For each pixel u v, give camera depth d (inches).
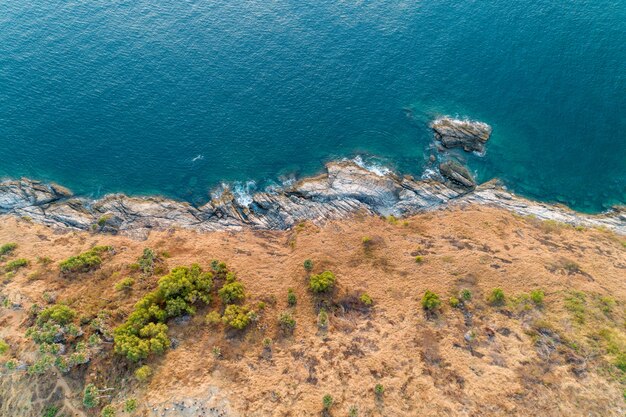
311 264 3253.0
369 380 2514.8
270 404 2407.7
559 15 5344.5
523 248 3344.0
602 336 2620.6
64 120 4510.3
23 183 4062.5
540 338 2655.0
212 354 2635.3
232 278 3105.3
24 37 5324.8
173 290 2861.7
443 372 2529.5
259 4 5861.2
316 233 3629.4
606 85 4613.7
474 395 2400.3
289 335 2792.8
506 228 3560.5
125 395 2418.8
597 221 3688.5
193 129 4463.6
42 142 4352.9
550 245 3383.4
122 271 3181.6
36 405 2420.0
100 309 2861.7
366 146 4338.1
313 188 3976.4
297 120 4552.2
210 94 4753.9
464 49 5128.0
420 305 2947.8
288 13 5708.7
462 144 4281.5
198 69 4995.1
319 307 2982.3
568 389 2381.9
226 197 4003.4
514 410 2317.9
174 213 3880.4
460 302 2938.0
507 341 2664.9
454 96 4692.4
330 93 4778.5
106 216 3806.6
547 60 4904.0
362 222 3708.2
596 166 4084.6
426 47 5187.0
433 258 3302.2
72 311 2783.0
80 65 5012.3
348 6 5772.6
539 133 4333.2
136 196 4023.1
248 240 3641.7
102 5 5841.5
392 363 2598.4
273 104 4675.2
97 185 4092.0
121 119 4525.1
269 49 5221.5
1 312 2842.0
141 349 2527.1
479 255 3280.0
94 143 4350.4
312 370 2583.7
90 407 2380.7
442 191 3956.7
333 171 4087.1
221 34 5408.5
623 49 4879.4
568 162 4128.9
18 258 3334.2
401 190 3956.7
